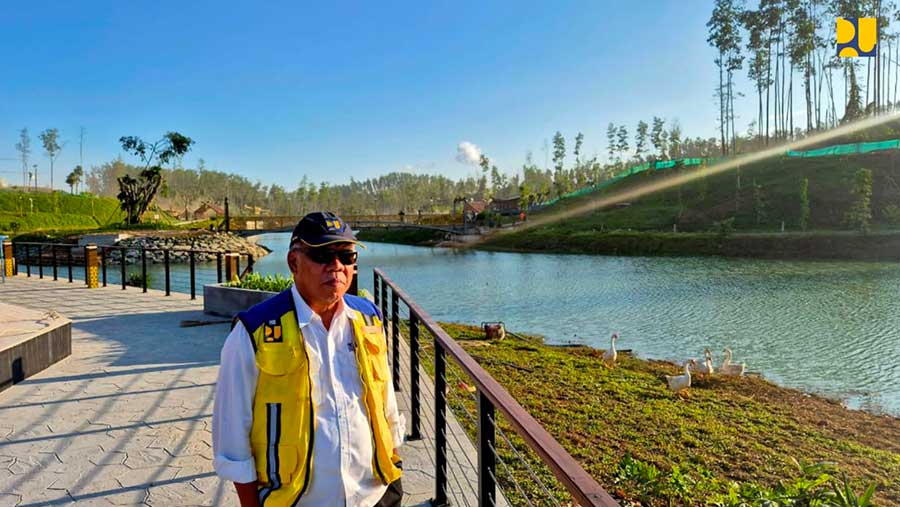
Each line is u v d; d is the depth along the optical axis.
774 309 21.67
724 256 43.78
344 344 1.68
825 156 64.69
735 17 77.06
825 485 4.60
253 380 1.54
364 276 36.09
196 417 4.38
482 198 133.25
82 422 4.26
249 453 1.53
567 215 74.06
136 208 63.56
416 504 3.09
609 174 111.88
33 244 14.05
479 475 2.30
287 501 1.48
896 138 64.31
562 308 23.16
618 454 6.31
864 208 43.38
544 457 1.48
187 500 3.12
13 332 5.56
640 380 10.81
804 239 42.00
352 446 1.58
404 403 4.75
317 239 1.58
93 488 3.24
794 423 8.44
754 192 59.28
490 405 2.25
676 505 4.94
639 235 51.22
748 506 4.31
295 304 1.61
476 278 34.38
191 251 10.35
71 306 9.47
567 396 8.84
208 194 140.88
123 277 11.82
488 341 14.41
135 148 61.75
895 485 6.10
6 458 3.63
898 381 12.73
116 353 6.33
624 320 20.41
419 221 83.75
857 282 28.08
